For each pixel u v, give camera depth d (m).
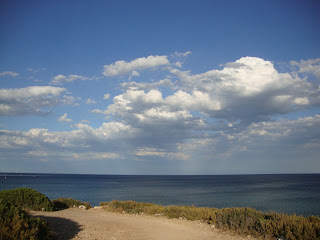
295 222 9.96
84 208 21.89
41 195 18.62
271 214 12.29
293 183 122.25
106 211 20.00
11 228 7.52
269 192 65.19
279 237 9.60
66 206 22.11
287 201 42.66
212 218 13.70
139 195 55.97
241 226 11.24
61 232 10.27
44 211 17.52
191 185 108.75
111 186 96.88
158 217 16.42
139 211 18.89
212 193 62.84
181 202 41.97
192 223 13.86
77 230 11.00
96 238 9.64
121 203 21.88
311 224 9.38
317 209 32.50
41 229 8.62
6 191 18.09
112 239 9.64
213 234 10.98
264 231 10.21
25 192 18.20
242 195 56.03
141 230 11.84
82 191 67.44
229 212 13.24
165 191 70.31
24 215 8.98
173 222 14.29
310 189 76.94
